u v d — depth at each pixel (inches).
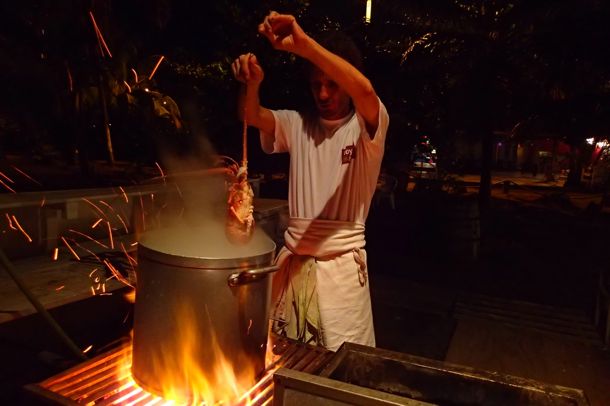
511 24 521.0
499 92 548.4
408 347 167.0
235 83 532.7
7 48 522.6
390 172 671.8
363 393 48.2
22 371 117.2
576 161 894.4
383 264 301.3
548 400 55.9
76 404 55.8
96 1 495.8
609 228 509.0
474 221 321.1
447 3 521.0
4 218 122.5
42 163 833.5
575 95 568.1
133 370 61.1
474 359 161.0
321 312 82.0
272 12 60.3
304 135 84.5
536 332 186.2
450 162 839.7
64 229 143.2
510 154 1314.0
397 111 608.4
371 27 528.4
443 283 266.1
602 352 170.4
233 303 56.9
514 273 298.5
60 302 95.7
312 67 77.5
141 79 624.1
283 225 175.8
